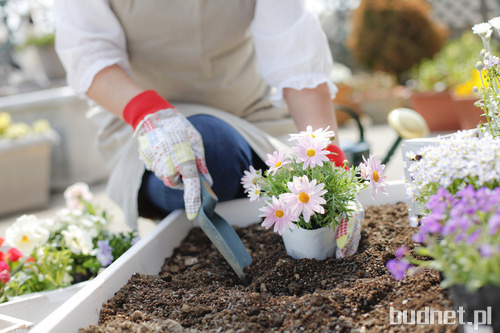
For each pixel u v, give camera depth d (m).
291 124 2.20
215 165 1.79
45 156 4.48
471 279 0.88
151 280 1.44
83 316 1.19
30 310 1.52
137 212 1.93
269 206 1.36
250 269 1.49
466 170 1.05
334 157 1.56
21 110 4.81
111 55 1.76
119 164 1.98
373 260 1.40
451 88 5.36
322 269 1.39
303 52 1.72
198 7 1.80
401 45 7.79
